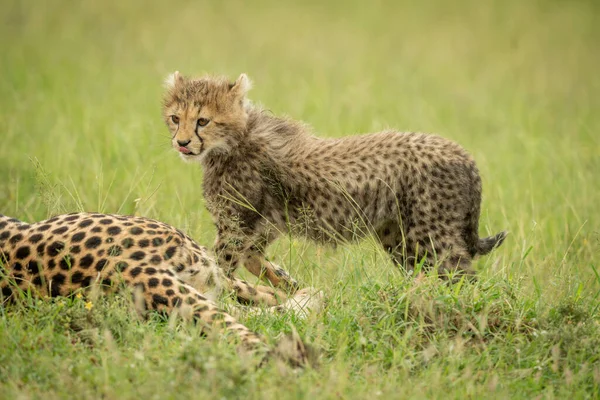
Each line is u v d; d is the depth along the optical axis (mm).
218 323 7742
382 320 8273
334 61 23422
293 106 18375
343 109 18609
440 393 7027
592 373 7586
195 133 10703
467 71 23625
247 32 26141
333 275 9938
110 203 12406
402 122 17812
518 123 18719
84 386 6711
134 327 7742
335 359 7680
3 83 19812
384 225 10656
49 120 17094
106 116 17109
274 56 23859
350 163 10547
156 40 24656
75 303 8094
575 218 12703
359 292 8828
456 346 7715
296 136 11125
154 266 8289
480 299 8594
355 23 28156
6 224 8859
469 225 10242
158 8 28297
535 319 8414
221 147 10805
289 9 29547
